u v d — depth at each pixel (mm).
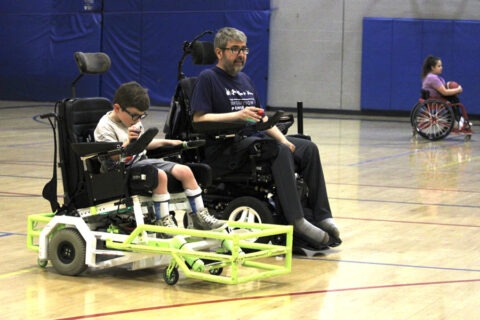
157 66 20266
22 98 21500
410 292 4461
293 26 19297
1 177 8805
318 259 5270
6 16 21391
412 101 18297
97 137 4785
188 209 4934
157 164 4867
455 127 14422
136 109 4750
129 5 20312
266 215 5277
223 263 4566
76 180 4891
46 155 10945
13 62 21469
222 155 5430
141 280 4668
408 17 18203
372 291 4473
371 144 13031
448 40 17812
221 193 5641
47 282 4574
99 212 4793
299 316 3969
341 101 19062
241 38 5496
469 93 17734
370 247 5652
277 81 19594
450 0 17812
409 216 6895
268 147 5273
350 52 18844
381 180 9070
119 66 20594
